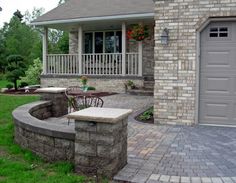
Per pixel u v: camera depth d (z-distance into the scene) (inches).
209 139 152.7
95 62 386.0
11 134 162.2
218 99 182.5
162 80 190.1
